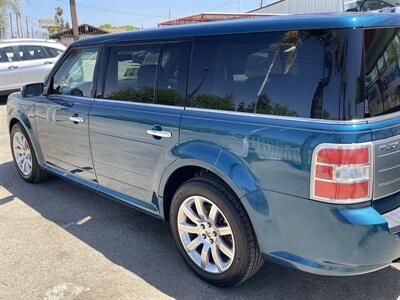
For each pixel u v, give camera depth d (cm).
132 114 338
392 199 245
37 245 372
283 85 248
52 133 451
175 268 330
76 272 328
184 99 305
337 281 308
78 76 414
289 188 241
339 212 226
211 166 277
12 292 303
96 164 393
